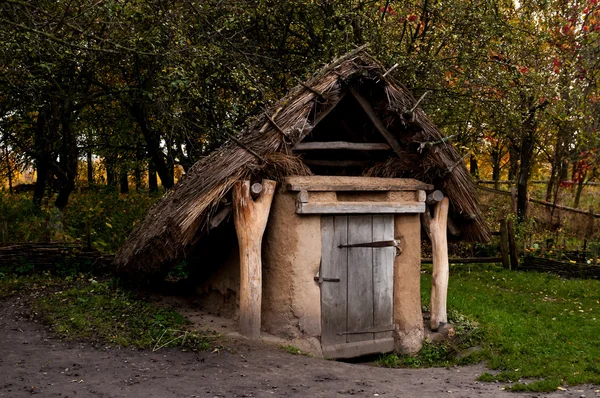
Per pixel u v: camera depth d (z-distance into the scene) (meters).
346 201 7.20
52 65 9.49
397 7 12.11
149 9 9.82
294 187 6.75
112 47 9.46
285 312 6.86
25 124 14.33
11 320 7.39
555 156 17.52
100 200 14.24
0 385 5.10
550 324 8.43
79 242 10.82
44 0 8.97
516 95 12.44
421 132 7.39
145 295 8.73
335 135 8.34
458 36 12.25
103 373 5.54
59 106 12.52
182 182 7.98
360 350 7.18
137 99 11.99
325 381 5.65
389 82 7.29
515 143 16.48
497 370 6.49
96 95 12.31
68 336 6.70
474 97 12.45
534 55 13.45
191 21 10.53
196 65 10.02
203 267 8.44
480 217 8.02
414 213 7.65
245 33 12.29
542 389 5.52
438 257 7.83
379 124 7.61
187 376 5.54
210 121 11.17
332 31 11.70
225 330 7.01
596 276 12.41
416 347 7.50
